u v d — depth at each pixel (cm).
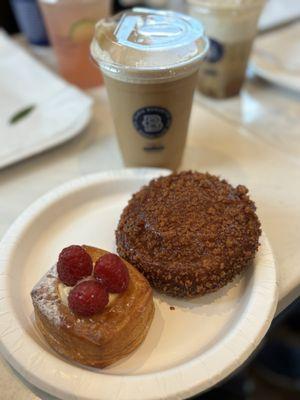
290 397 43
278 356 43
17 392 18
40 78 38
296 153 31
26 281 23
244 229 22
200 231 22
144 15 26
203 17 32
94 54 25
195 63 24
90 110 34
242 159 31
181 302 22
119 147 30
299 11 47
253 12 32
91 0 34
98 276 19
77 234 25
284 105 36
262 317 19
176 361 19
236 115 35
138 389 17
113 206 27
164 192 24
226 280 21
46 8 35
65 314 19
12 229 24
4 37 44
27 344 19
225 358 18
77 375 17
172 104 26
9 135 32
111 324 18
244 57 35
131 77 24
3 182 30
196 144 32
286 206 27
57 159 32
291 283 22
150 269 21
